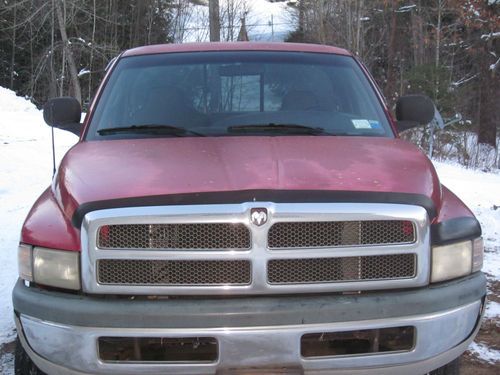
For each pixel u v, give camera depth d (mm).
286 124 3613
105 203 2566
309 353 2572
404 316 2566
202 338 2502
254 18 43094
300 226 2527
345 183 2666
